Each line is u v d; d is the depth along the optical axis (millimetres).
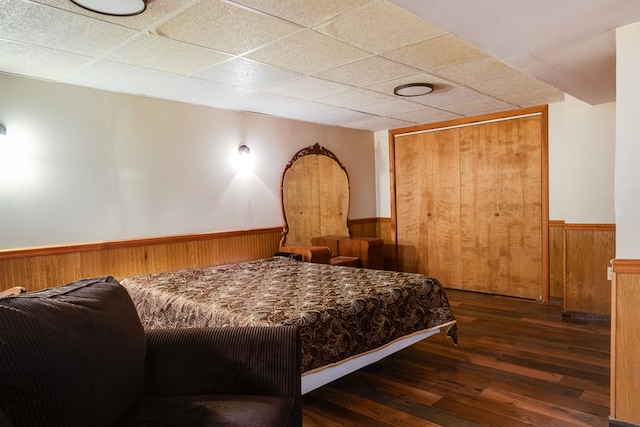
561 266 4727
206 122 4410
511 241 5090
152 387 1606
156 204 4023
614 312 2170
